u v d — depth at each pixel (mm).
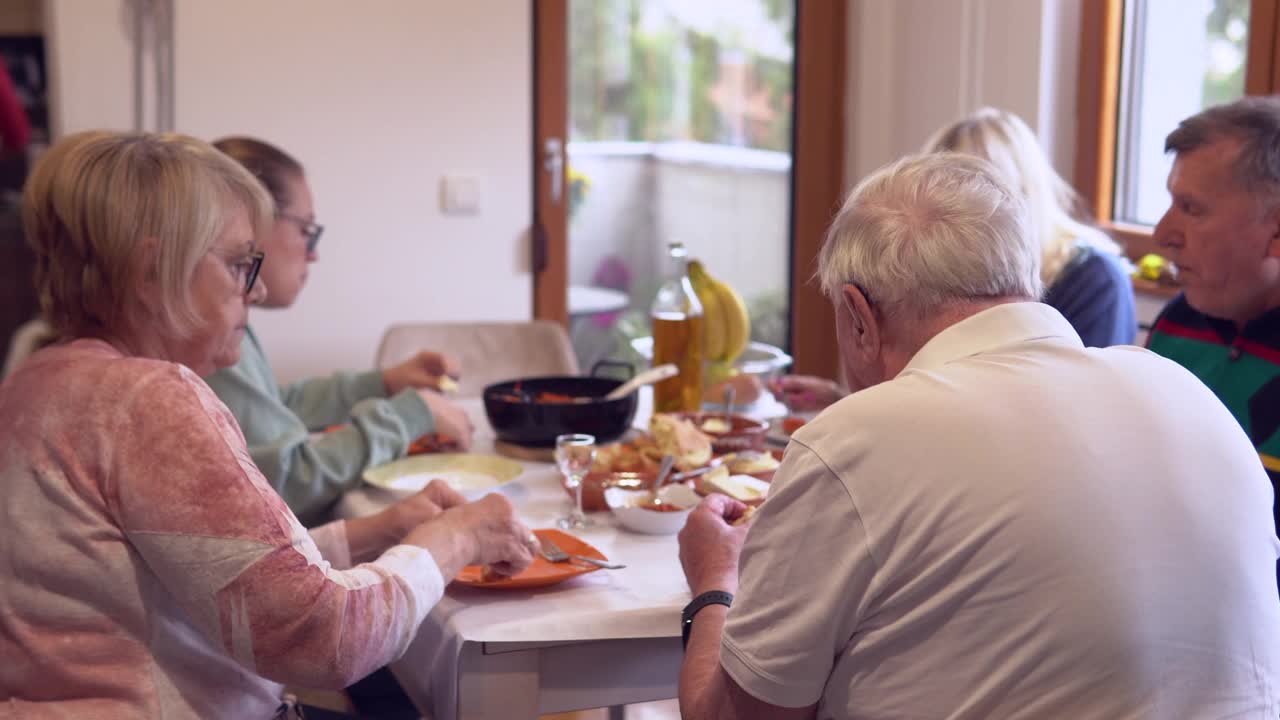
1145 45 3203
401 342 2812
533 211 3762
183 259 1237
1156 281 3006
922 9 3744
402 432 1950
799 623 1043
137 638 1188
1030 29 3342
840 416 1050
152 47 3316
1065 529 979
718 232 4000
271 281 2020
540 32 3697
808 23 3957
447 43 3553
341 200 3535
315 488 1838
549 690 1403
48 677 1182
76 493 1167
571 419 2018
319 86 3465
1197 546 1011
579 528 1703
